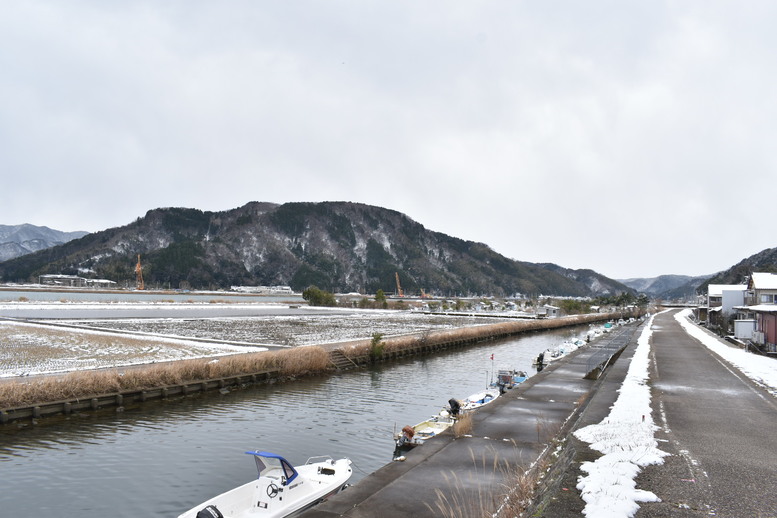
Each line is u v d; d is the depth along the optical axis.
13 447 19.42
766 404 16.45
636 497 7.90
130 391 27.25
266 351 38.50
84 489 15.71
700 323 88.19
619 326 83.56
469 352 55.31
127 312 89.00
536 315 126.69
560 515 7.32
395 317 101.31
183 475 16.98
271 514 12.12
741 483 8.81
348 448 20.27
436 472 12.16
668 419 14.02
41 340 43.03
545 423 16.67
